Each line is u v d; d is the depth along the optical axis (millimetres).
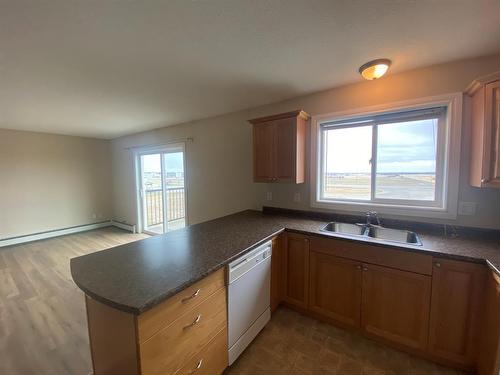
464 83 1898
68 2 1180
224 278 1535
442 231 2047
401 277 1747
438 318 1646
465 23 1403
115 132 4836
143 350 1038
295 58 1833
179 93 2555
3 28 1374
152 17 1326
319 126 2639
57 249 4195
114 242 4582
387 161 2369
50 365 1707
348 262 1960
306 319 2195
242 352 1783
